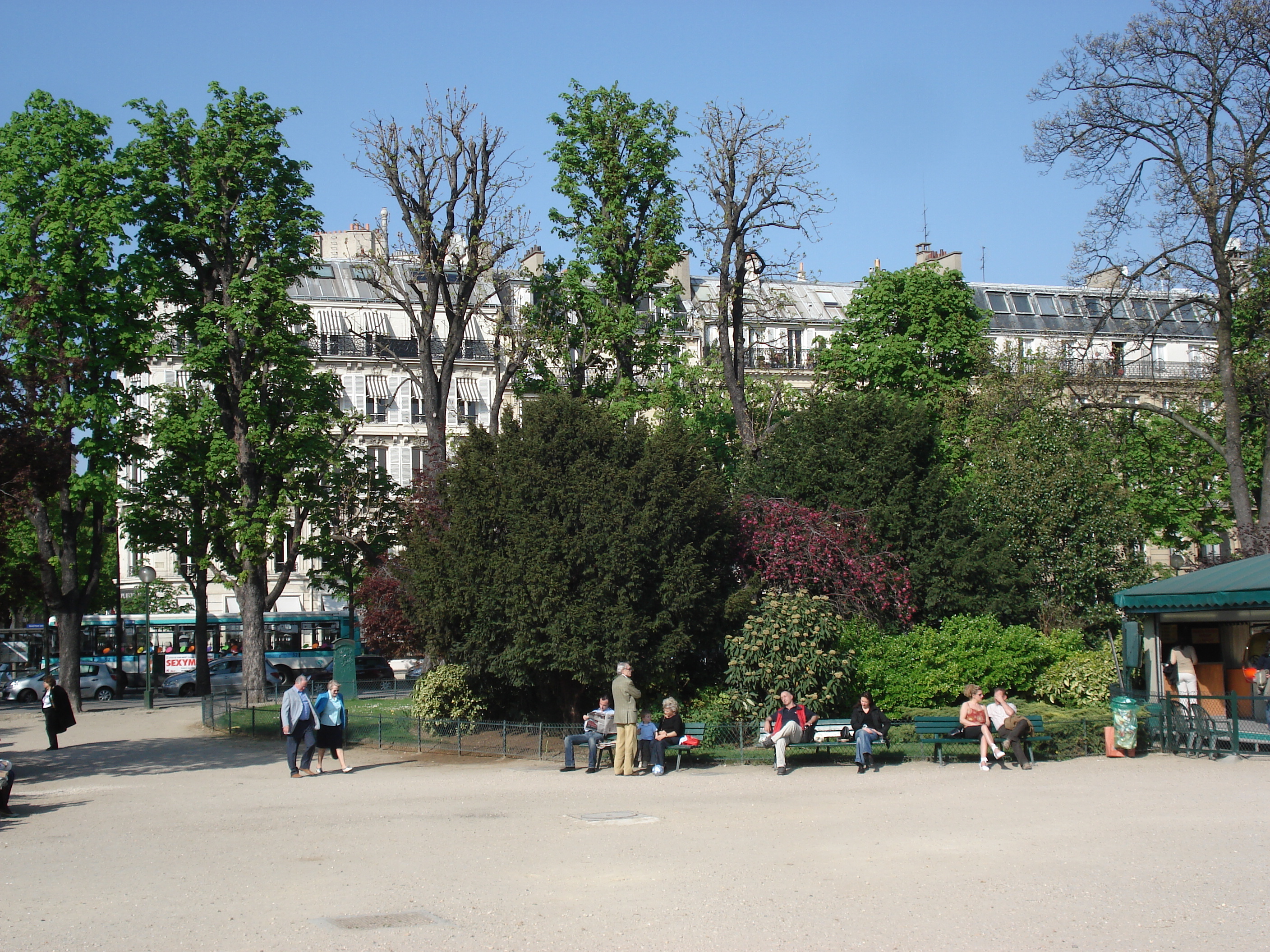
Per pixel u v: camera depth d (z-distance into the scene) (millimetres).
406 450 61500
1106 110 32312
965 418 41656
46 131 35469
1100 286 65188
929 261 55375
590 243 34281
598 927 8570
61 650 37125
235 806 16188
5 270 34781
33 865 11758
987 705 20328
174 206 36125
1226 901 9164
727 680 22547
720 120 33219
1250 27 30016
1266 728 20344
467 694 24578
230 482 37625
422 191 33156
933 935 8227
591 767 20156
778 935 8273
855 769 19891
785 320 60188
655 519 21406
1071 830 12773
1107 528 29062
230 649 57281
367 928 8633
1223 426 43969
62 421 34625
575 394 34000
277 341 35844
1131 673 25500
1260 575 21859
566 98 35000
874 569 25469
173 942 8328
